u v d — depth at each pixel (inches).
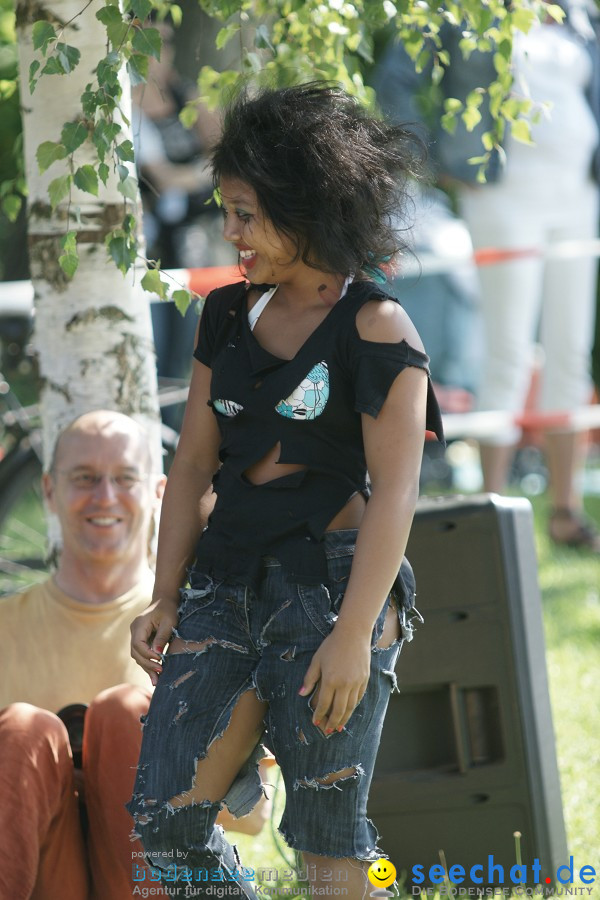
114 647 483.2
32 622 486.6
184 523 411.8
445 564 506.6
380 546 363.9
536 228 1011.3
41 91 523.2
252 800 398.6
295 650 370.3
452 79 940.0
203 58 749.9
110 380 545.0
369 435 375.2
